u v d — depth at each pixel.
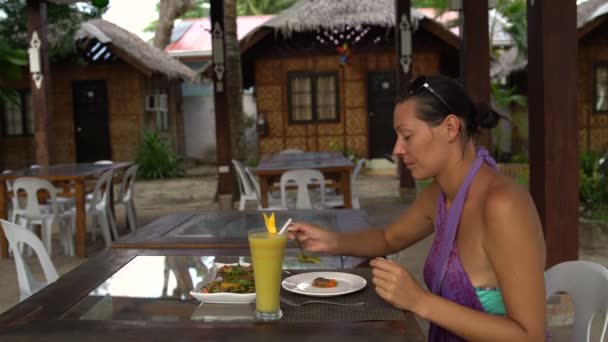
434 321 1.40
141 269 1.97
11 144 14.38
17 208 5.58
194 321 1.49
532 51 3.49
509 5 13.34
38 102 7.44
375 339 1.36
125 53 13.48
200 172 15.18
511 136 13.69
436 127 1.53
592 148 13.05
